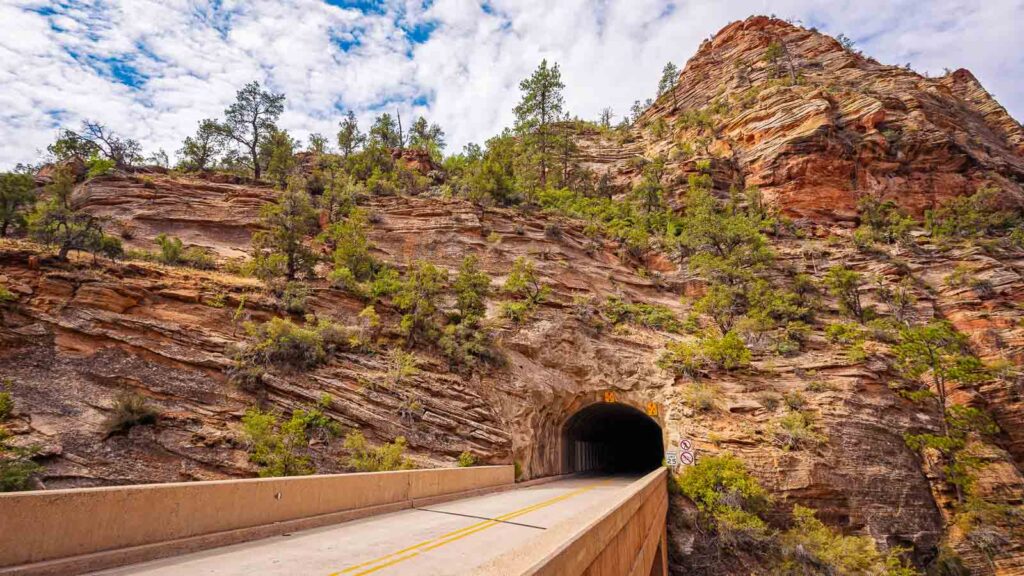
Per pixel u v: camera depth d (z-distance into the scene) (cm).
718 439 3628
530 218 5981
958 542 3334
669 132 10731
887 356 4434
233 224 4909
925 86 9606
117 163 5862
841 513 3281
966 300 5444
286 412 2852
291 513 1209
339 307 3794
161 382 2714
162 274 3403
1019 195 7519
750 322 4878
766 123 8469
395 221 5412
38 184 5328
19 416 2286
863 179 7425
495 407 3650
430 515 1527
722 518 3091
